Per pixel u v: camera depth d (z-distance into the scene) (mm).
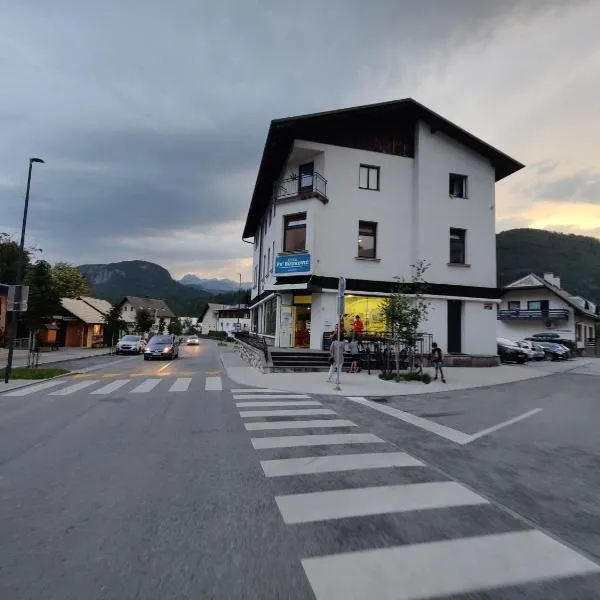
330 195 20891
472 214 22984
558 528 3867
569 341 39375
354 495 4562
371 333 19391
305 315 21156
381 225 21609
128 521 3848
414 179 22281
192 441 6660
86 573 3008
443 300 21828
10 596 2721
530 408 10453
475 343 22312
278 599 2723
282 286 20188
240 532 3662
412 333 15359
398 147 22281
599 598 2805
